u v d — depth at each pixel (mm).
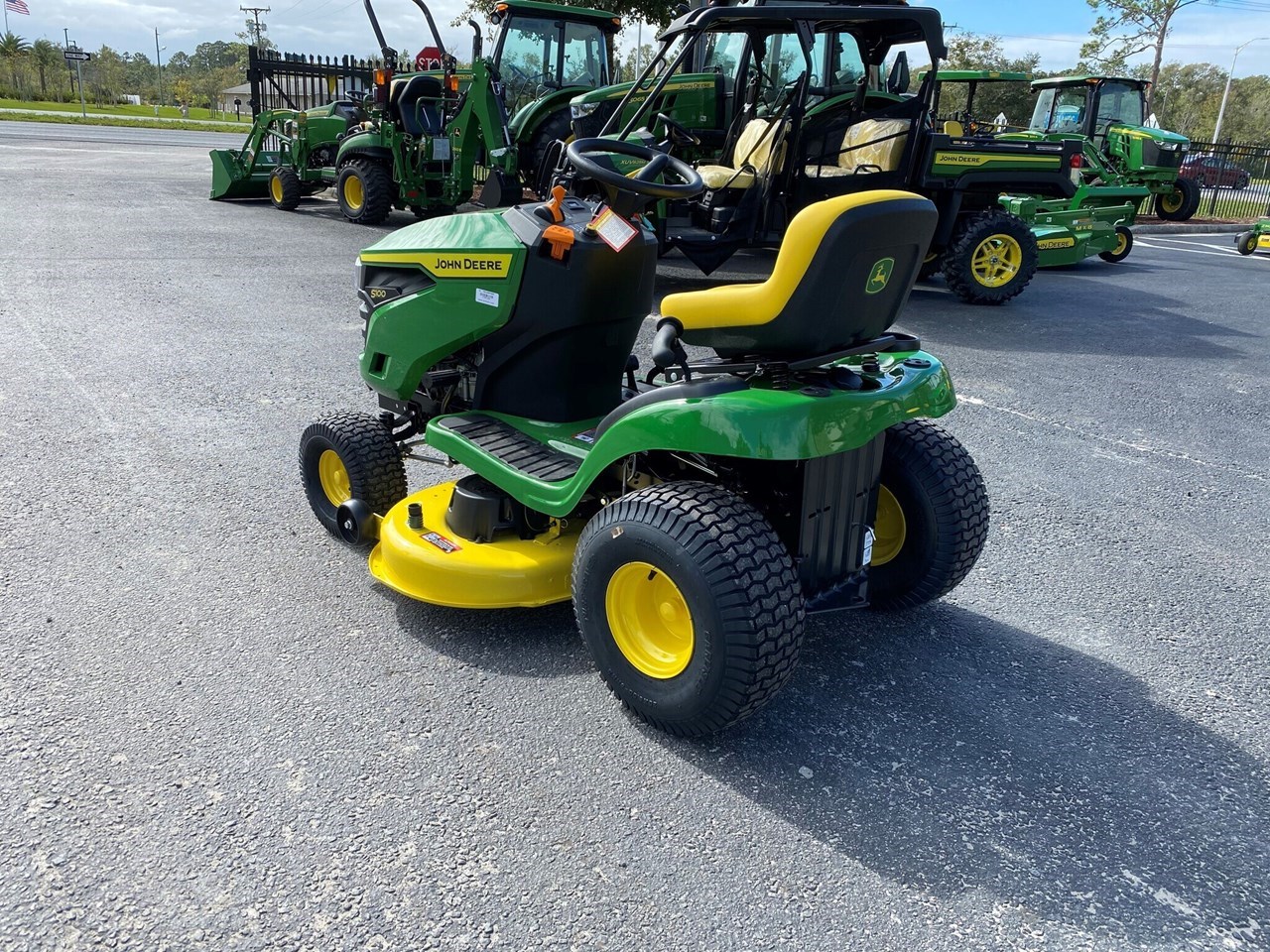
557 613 3408
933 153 9016
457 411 3695
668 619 2689
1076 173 14008
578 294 3156
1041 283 11914
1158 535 4340
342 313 7809
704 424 2477
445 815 2385
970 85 14797
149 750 2576
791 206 8836
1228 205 24422
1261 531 4426
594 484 3061
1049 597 3729
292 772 2518
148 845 2242
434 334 3477
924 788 2580
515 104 12445
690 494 2561
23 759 2518
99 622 3203
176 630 3182
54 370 5930
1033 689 3092
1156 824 2488
